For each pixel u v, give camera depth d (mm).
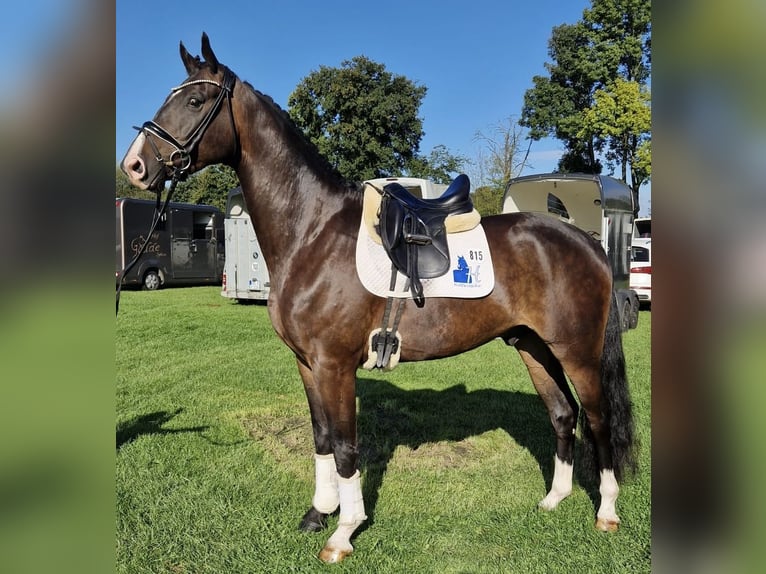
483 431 4031
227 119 2297
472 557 2422
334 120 23375
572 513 2783
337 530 2438
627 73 22625
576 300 2531
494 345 7680
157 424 4117
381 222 2363
